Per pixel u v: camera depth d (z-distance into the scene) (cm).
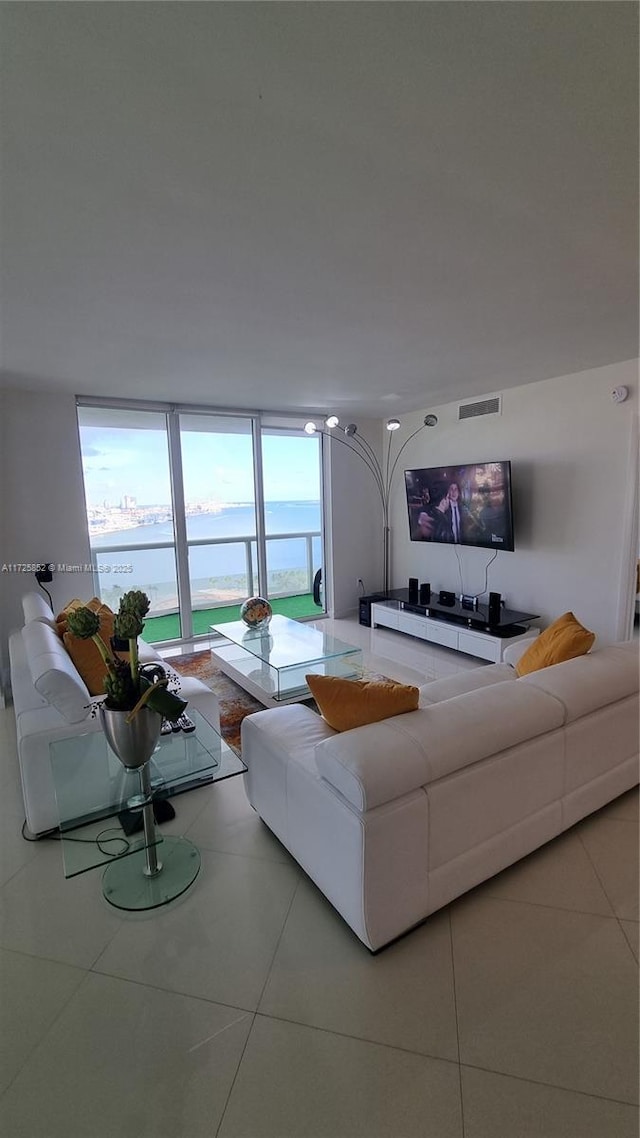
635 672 224
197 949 165
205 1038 138
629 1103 120
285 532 632
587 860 199
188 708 257
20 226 162
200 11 90
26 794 218
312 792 173
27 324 253
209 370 354
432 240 177
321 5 90
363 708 187
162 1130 118
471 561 500
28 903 186
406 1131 117
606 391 365
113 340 281
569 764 202
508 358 337
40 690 215
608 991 148
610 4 91
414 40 98
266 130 120
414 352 318
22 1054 135
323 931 171
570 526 401
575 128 122
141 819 222
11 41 95
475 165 136
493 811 179
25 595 375
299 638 394
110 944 168
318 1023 141
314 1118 120
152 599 510
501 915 175
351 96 111
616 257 192
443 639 450
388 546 620
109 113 113
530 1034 136
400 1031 138
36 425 411
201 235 171
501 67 104
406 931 165
